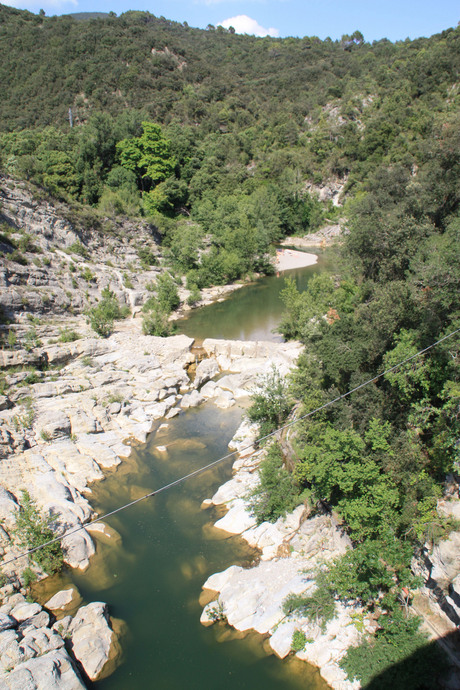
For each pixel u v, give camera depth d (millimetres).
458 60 113812
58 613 19656
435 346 20922
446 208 39969
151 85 131500
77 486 27562
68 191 74062
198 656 17688
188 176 98000
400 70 129625
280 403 29234
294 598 18969
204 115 131500
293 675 16875
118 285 58344
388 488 19672
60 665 16234
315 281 49844
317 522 22672
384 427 21016
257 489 25109
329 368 25000
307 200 112125
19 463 28031
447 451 19406
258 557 22078
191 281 68625
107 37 140500
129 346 44750
